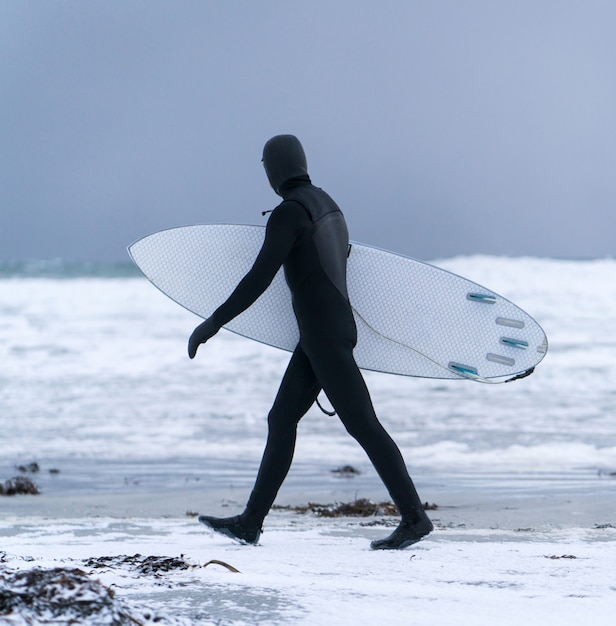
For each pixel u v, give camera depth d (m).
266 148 18.45
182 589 11.08
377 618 9.69
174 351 92.19
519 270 166.12
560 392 65.50
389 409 58.34
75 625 7.62
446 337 20.45
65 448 43.97
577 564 14.01
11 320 122.50
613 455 39.88
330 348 17.38
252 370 79.50
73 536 19.67
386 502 28.11
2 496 31.00
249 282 17.28
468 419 53.31
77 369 80.62
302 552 16.03
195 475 36.19
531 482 32.53
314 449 42.47
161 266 21.66
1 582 8.44
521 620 9.81
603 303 132.25
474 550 16.11
